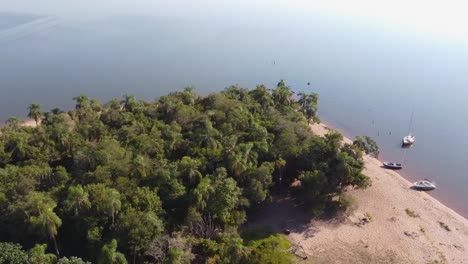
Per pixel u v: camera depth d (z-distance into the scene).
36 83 176.88
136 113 110.31
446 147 130.38
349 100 173.50
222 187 73.00
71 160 89.50
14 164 87.12
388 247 76.31
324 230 79.75
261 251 64.50
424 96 180.88
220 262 63.41
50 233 61.75
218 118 101.12
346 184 85.12
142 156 80.44
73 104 157.38
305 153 87.81
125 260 58.66
